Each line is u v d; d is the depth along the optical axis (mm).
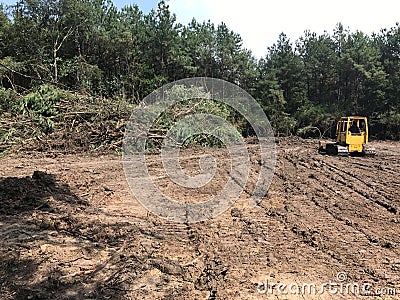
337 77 41125
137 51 35625
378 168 15125
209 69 38406
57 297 4801
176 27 37688
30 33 30141
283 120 33781
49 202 8969
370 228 7543
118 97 21578
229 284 5172
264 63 41938
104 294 4898
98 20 35219
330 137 34875
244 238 7016
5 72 25531
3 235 6945
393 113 34719
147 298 4816
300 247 6570
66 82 28594
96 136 17578
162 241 6883
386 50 39844
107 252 6305
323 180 12430
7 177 11109
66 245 6570
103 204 9398
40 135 16969
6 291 4895
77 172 13031
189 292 4961
